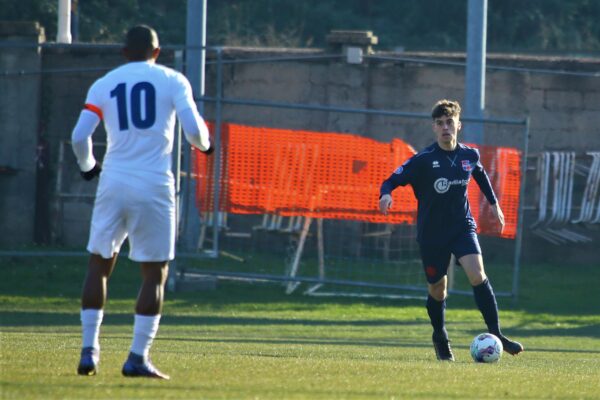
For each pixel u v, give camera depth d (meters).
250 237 78.62
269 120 79.94
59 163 78.56
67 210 78.81
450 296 68.50
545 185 79.62
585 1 157.00
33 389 18.19
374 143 63.03
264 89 79.69
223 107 79.69
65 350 27.69
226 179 61.69
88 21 130.38
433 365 27.02
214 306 60.47
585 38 154.62
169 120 21.50
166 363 24.12
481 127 65.56
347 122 80.25
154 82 21.44
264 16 147.12
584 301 68.50
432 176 31.03
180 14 143.62
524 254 81.62
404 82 80.25
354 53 74.06
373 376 22.53
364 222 77.94
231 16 144.00
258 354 30.47
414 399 18.84
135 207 21.19
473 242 31.53
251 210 62.03
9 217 78.06
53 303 61.25
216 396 18.09
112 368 22.66
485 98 81.19
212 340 40.19
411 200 63.19
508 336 49.06
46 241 78.62
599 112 81.62
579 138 81.69
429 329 52.50
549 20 152.88
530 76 81.12
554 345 44.16
